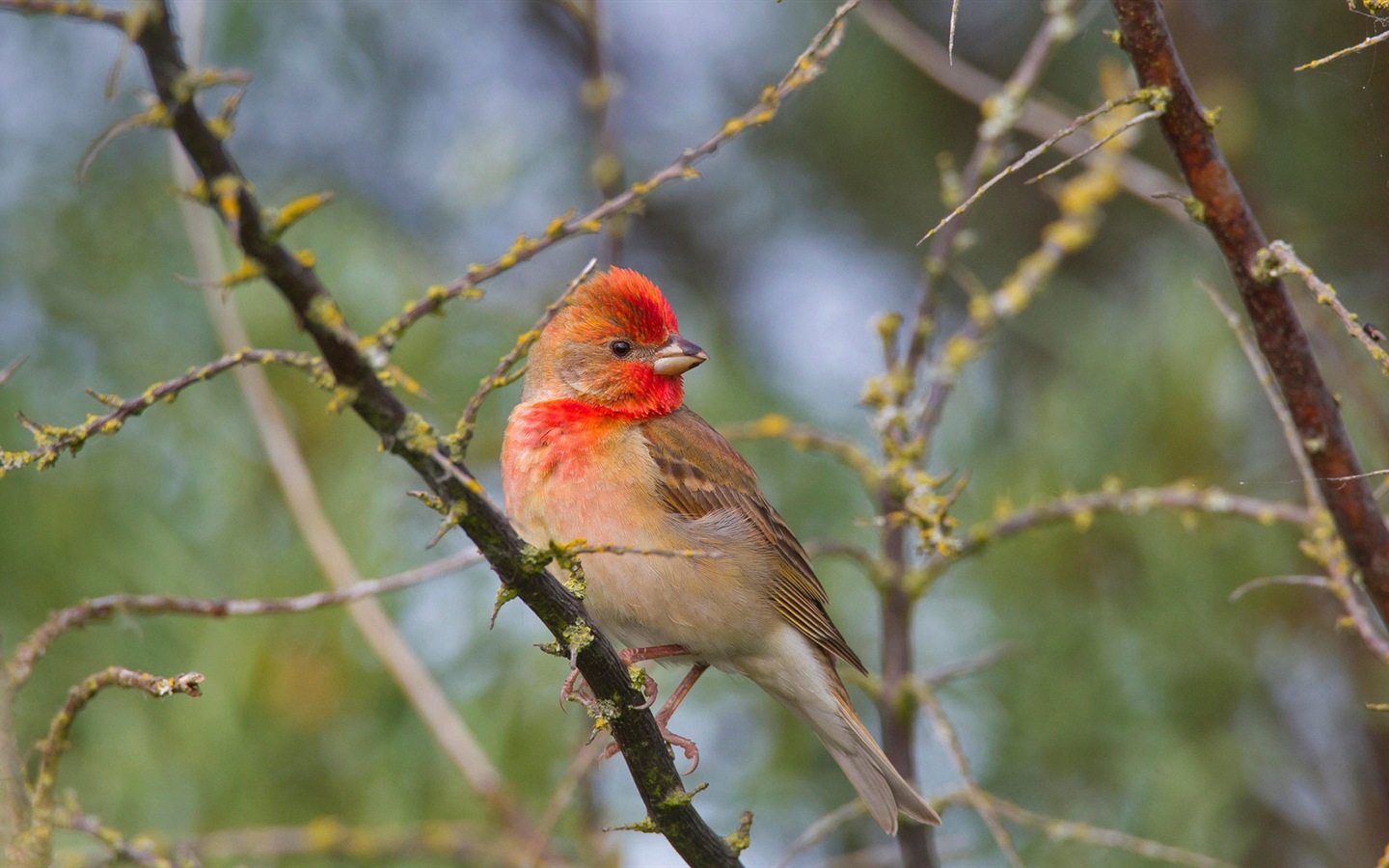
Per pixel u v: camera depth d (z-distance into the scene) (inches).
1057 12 337.1
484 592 366.6
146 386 372.8
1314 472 237.9
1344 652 369.1
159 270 406.0
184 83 148.9
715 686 420.2
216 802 320.5
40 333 388.8
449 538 370.3
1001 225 537.0
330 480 361.1
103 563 336.8
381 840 308.3
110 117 457.4
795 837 416.8
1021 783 385.4
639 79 591.2
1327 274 445.1
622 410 357.4
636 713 231.9
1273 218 414.0
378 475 366.0
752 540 345.4
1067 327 460.4
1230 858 354.6
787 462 438.6
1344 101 442.0
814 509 433.4
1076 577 387.2
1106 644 377.1
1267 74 469.1
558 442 342.0
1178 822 357.7
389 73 542.6
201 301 389.7
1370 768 370.9
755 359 494.0
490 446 404.2
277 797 327.9
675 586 335.0
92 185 434.3
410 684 322.0
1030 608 387.2
